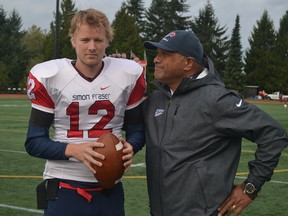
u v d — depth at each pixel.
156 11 57.06
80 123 2.87
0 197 5.83
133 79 2.95
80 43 2.78
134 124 3.05
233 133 2.73
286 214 5.26
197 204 2.72
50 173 2.91
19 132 12.99
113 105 2.89
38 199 2.94
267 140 2.68
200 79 2.83
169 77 2.93
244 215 5.21
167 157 2.80
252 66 57.41
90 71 2.85
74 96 2.83
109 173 2.73
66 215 2.86
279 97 47.25
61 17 42.88
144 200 5.74
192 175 2.74
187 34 2.91
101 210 2.90
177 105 2.84
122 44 47.28
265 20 58.22
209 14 58.88
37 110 2.85
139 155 9.17
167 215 2.81
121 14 48.28
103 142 2.75
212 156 2.78
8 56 51.09
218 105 2.73
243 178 7.12
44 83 2.81
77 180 2.87
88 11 2.82
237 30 52.91
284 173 7.56
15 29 53.69
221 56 58.41
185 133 2.78
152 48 3.02
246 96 53.47
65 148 2.78
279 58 56.56
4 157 8.82
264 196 6.04
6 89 49.34
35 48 66.44
